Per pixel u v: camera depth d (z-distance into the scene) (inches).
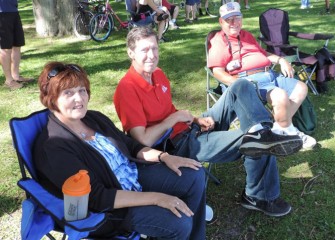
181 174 91.0
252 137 99.0
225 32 152.4
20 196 122.8
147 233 80.0
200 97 194.9
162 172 92.4
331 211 112.8
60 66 81.2
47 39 313.1
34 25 361.1
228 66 150.9
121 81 103.3
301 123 153.6
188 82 213.2
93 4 331.3
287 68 153.0
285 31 192.5
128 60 253.3
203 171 93.6
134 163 94.7
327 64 184.9
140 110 101.7
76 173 75.0
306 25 336.8
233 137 103.3
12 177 132.2
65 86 79.0
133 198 78.4
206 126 110.3
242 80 106.7
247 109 102.1
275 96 126.9
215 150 104.7
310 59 184.2
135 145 97.7
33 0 317.7
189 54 262.2
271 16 192.2
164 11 296.2
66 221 68.8
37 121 85.2
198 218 92.8
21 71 234.5
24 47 291.0
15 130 79.3
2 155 145.6
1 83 213.6
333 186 124.2
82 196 68.0
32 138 82.7
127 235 80.0
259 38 190.2
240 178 129.4
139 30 101.3
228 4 150.0
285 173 131.6
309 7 425.7
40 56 266.8
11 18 198.7
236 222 110.7
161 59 253.1
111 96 197.6
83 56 265.0
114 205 77.5
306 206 115.3
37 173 80.4
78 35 312.8
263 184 108.4
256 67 151.8
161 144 104.9
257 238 104.9
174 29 346.6
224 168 134.9
